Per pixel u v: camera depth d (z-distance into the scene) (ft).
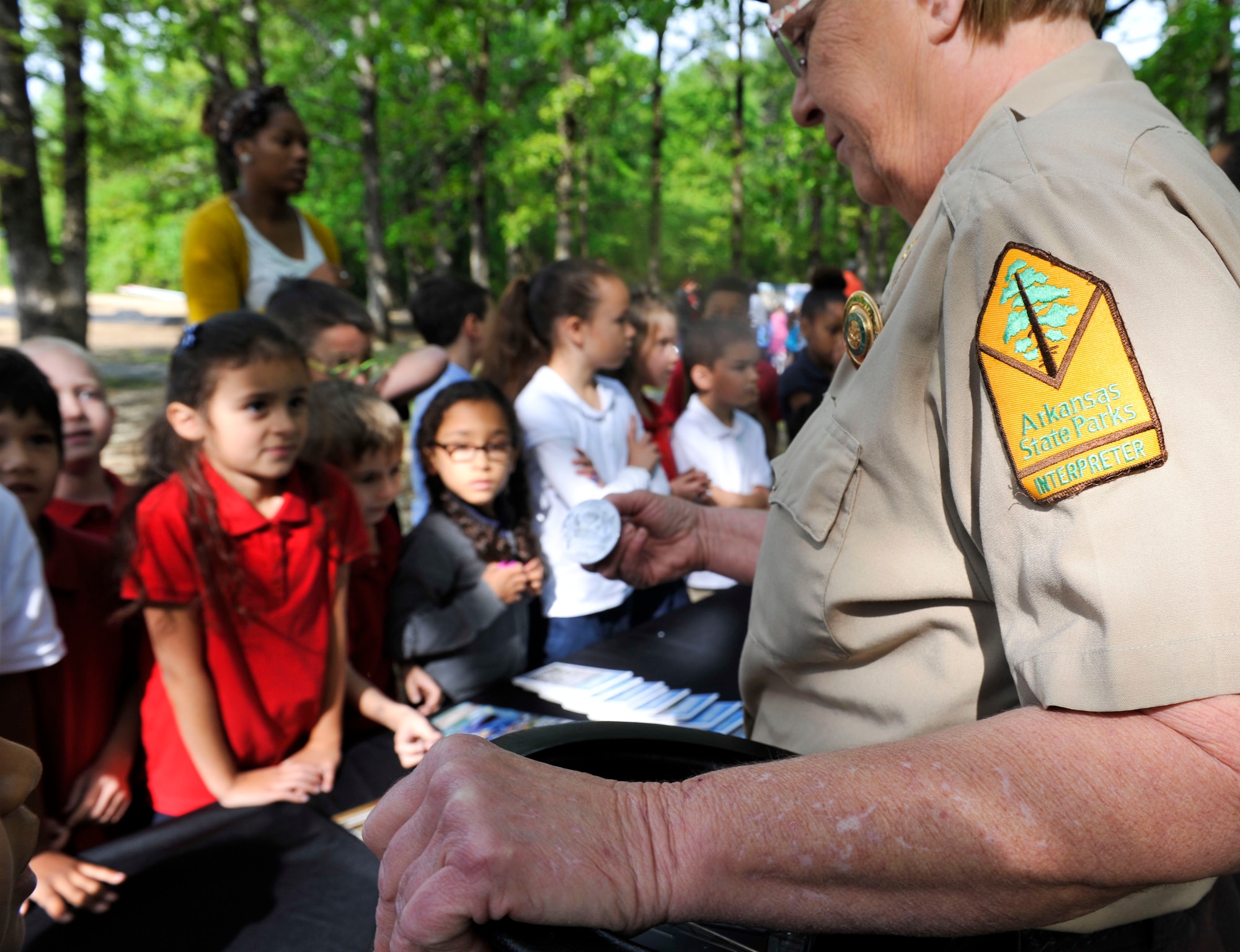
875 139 2.86
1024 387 1.94
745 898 1.81
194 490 5.29
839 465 2.53
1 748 1.75
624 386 10.70
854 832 1.76
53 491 5.62
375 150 57.16
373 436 7.10
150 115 45.09
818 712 2.86
